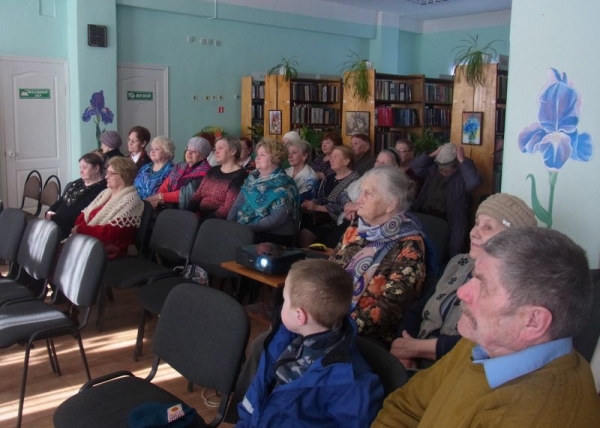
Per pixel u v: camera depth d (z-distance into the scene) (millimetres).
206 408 2998
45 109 7699
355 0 10227
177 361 2236
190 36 8898
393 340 2322
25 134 7570
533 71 2750
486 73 5918
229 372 2070
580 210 2641
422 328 2268
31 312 3004
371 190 2480
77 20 7539
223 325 2117
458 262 2297
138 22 8344
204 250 3662
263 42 9781
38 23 7484
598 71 2527
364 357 1851
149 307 3307
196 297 2230
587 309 1120
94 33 7648
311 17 10195
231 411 2021
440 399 1368
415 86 8430
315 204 4988
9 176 7500
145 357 3590
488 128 5957
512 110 2855
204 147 5258
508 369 1148
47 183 6324
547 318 1106
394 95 8172
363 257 2471
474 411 1152
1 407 2955
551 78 2688
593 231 2605
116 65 8039
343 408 1637
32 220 3602
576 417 1060
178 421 1954
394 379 1749
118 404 2104
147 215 4324
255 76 9430
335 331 1765
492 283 1157
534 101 2762
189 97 9031
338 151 5121
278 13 9758
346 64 11055
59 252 3537
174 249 3883
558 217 2717
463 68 6086
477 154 6078
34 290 3750
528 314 1117
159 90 8711
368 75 7891
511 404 1102
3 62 7273
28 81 7508
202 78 9141
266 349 1852
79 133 7762
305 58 10414
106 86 7883
